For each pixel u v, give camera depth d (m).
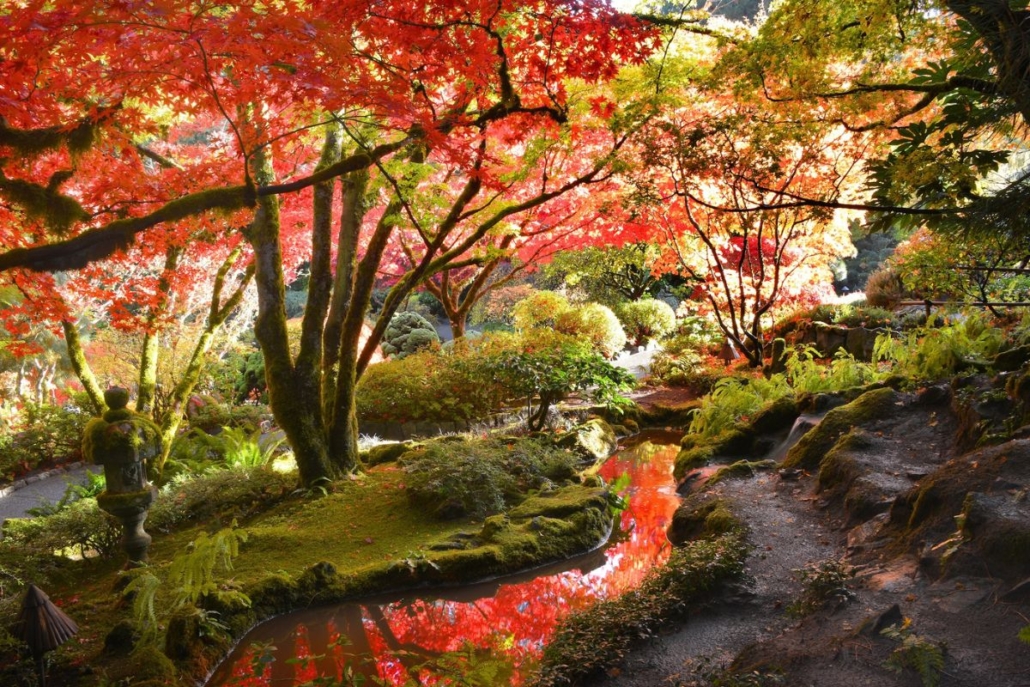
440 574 6.55
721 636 4.68
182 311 13.49
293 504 8.25
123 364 13.06
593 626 4.82
